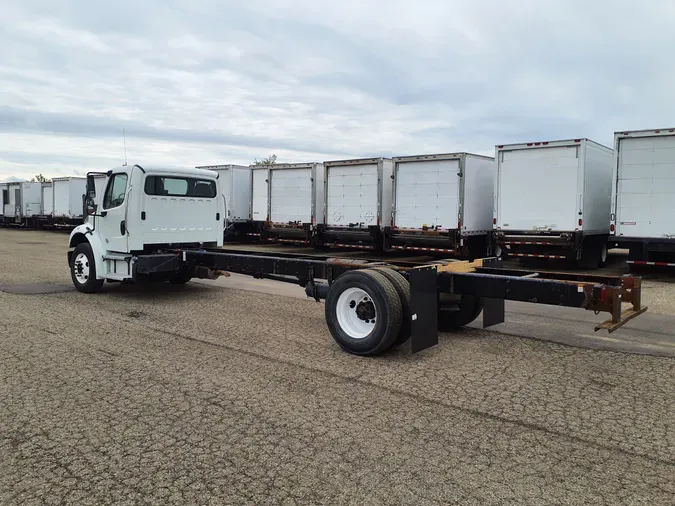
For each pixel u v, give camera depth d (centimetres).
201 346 601
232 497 293
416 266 607
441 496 295
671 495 297
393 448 352
